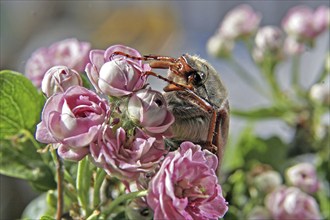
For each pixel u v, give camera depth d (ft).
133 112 0.89
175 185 0.87
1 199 1.96
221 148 0.97
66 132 0.87
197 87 0.96
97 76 0.91
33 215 1.19
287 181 1.31
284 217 1.25
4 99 1.05
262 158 1.37
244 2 2.87
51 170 1.06
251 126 1.40
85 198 0.99
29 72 1.14
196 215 0.87
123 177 0.87
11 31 2.62
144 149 0.88
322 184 1.38
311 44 1.45
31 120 1.07
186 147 0.88
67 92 0.88
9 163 1.06
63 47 1.14
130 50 0.93
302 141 1.40
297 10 1.48
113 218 1.01
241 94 2.19
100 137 0.87
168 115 0.89
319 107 1.39
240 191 1.28
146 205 0.96
